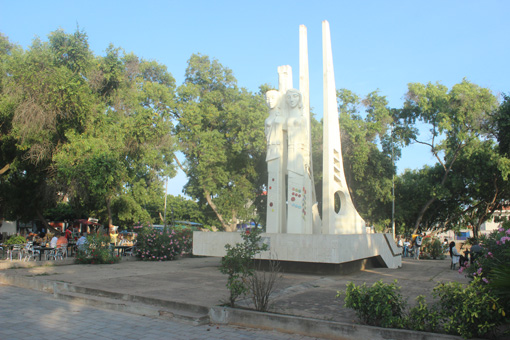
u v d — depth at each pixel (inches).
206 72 1259.2
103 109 771.4
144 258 738.8
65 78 687.1
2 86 716.0
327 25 631.2
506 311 218.1
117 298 353.7
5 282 464.8
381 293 246.5
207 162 1083.3
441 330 232.7
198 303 311.7
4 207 933.8
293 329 262.4
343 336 245.0
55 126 717.9
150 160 867.4
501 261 264.8
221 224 1268.5
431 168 1332.4
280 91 653.9
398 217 1243.2
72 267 584.7
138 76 1176.2
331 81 631.8
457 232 1509.6
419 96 1153.4
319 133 1107.9
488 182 1238.3
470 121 1107.9
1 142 794.8
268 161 633.6
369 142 1135.6
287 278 479.5
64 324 277.1
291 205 598.9
